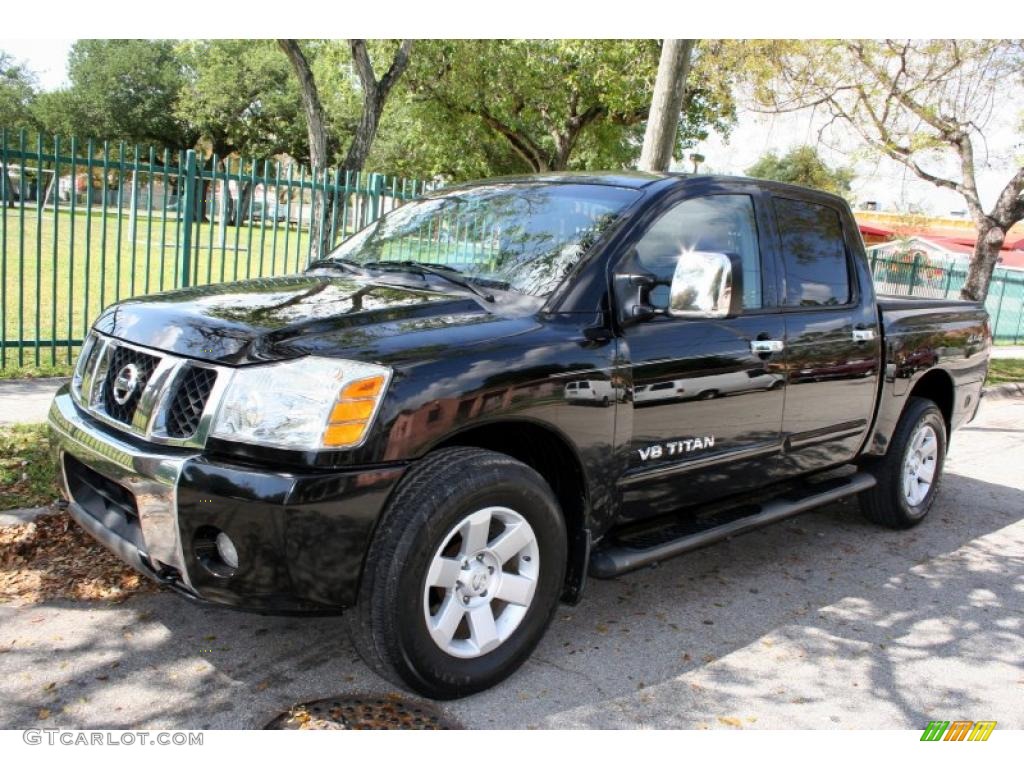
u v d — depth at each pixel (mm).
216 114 42375
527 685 3406
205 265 16547
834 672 3713
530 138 25109
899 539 5551
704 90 18125
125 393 3195
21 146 7781
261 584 2842
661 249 3852
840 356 4703
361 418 2855
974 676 3756
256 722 3041
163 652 3465
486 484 3062
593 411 3441
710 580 4664
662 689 3457
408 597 2930
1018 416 10914
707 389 3924
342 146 39125
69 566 4094
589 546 3584
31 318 10320
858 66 13367
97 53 45531
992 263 13812
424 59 21953
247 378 2895
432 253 4125
